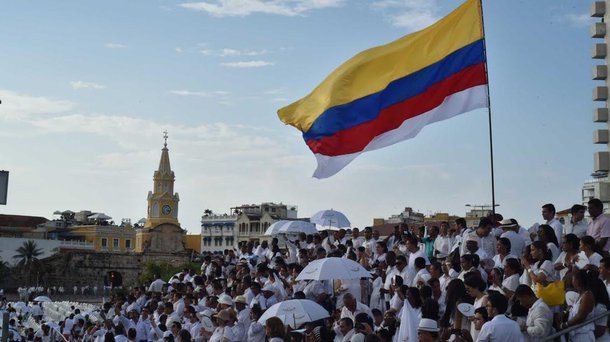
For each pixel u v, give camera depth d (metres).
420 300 23.16
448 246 31.52
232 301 32.09
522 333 18.77
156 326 37.84
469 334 19.33
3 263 168.12
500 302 17.34
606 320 18.64
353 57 30.67
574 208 25.62
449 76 28.94
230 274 41.34
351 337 23.23
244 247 48.06
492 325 17.03
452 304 20.19
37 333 57.66
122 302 47.94
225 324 30.08
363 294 31.22
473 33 28.92
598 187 40.00
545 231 23.97
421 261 26.81
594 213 24.28
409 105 29.53
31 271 169.25
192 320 34.97
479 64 28.56
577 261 21.58
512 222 26.59
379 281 29.67
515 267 21.91
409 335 21.77
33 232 196.12
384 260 30.72
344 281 30.28
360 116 30.12
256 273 36.03
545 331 18.05
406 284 26.91
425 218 136.75
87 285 174.88
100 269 177.38
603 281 19.94
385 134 29.67
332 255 31.97
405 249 32.38
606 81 40.34
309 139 30.59
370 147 29.81
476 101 28.34
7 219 195.75
